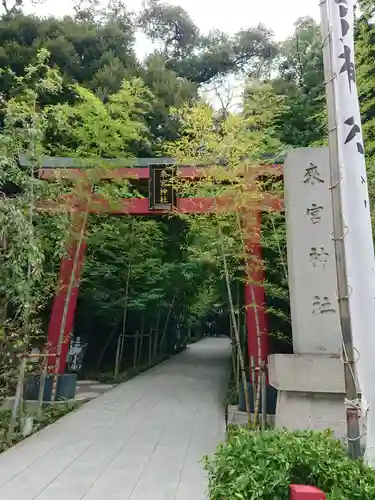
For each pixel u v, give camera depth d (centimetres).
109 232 1049
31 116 603
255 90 707
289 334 924
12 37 1442
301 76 1470
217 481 268
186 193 769
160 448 524
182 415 723
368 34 746
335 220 302
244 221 667
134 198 837
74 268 784
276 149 739
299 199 548
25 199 557
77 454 496
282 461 254
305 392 499
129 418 695
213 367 1433
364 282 291
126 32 1697
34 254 515
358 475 244
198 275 1352
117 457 486
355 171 304
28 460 471
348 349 283
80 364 1245
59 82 702
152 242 1222
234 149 613
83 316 1298
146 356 1594
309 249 536
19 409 595
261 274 720
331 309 520
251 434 300
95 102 746
